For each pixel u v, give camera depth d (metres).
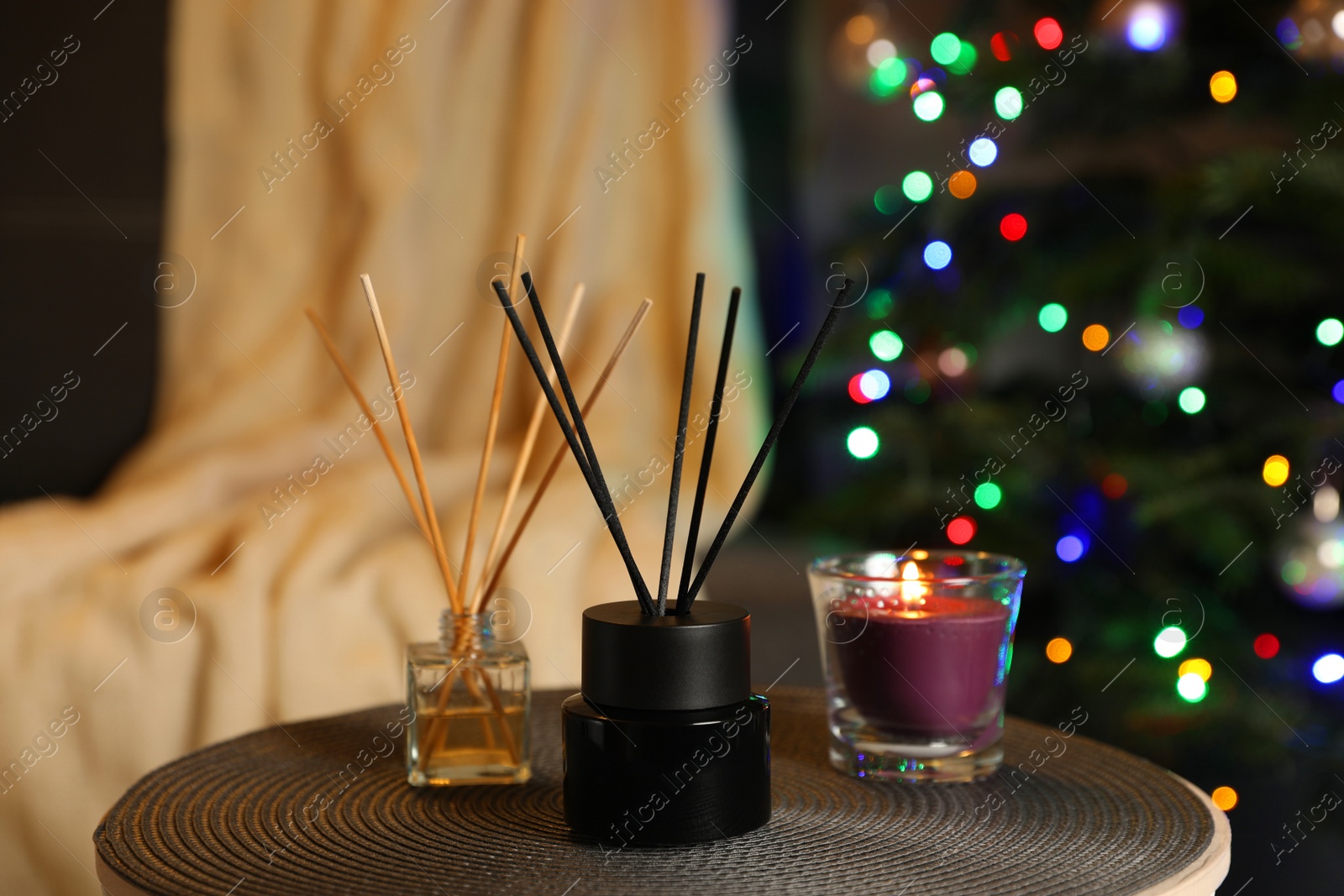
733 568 2.84
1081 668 1.92
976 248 2.20
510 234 2.10
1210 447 2.00
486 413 2.08
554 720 1.15
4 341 1.89
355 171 2.03
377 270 2.02
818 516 2.23
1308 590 1.89
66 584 1.52
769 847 0.98
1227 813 1.75
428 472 1.84
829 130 3.99
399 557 1.63
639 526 1.78
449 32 2.10
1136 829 0.99
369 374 2.00
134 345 1.97
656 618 1.00
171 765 1.08
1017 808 1.02
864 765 1.05
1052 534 2.10
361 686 1.54
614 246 2.17
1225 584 1.94
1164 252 1.91
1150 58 1.97
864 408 2.36
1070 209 2.16
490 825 1.01
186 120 1.98
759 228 4.00
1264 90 1.98
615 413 2.03
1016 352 2.95
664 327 2.16
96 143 1.95
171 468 1.84
